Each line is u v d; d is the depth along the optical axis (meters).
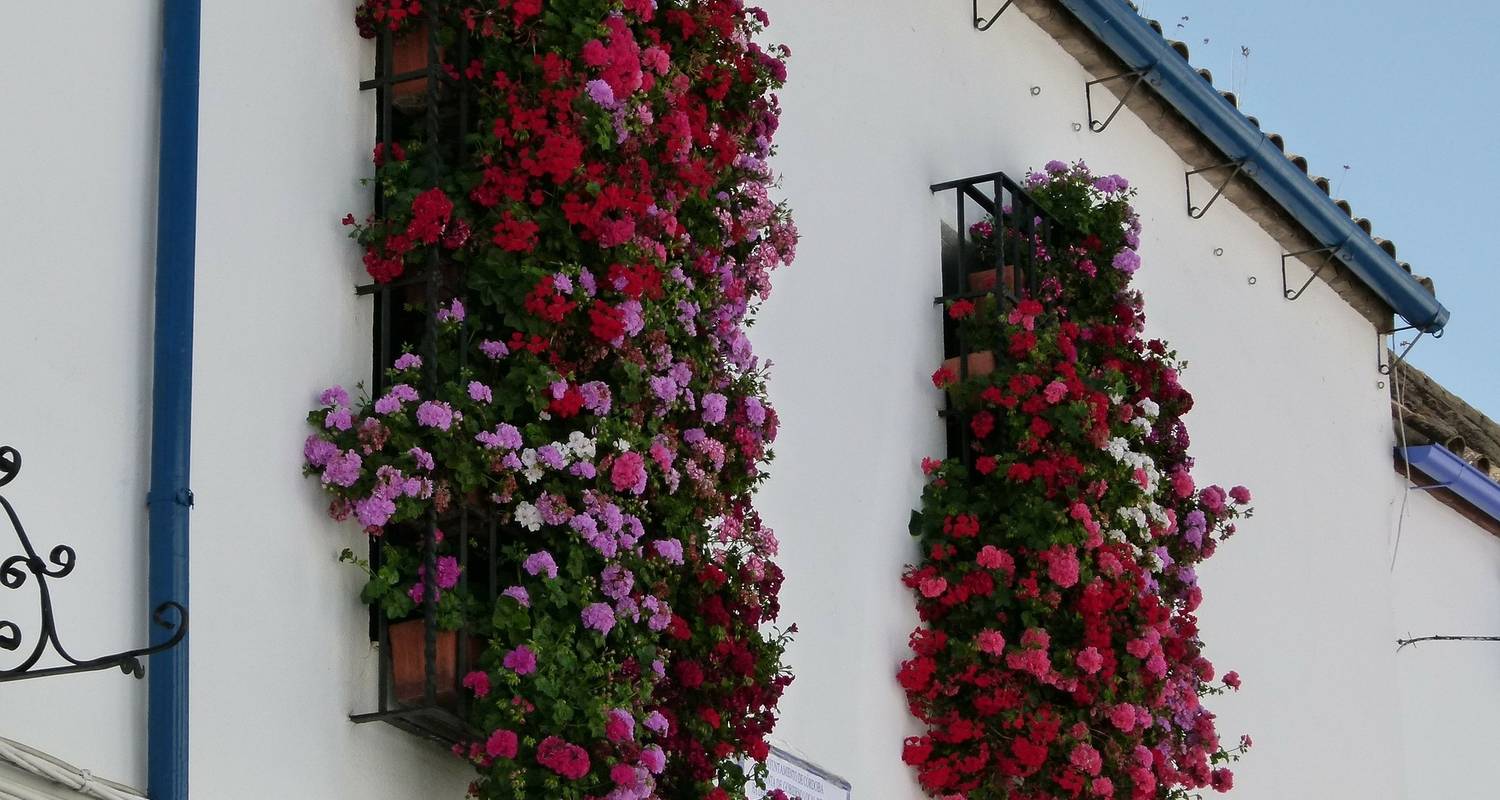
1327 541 11.12
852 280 7.64
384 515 5.18
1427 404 12.53
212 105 5.12
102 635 4.55
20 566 4.40
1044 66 9.36
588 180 5.73
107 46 4.87
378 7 5.62
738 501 6.28
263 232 5.21
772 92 7.16
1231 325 10.61
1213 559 9.98
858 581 7.36
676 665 5.82
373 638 5.32
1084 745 7.59
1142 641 7.86
